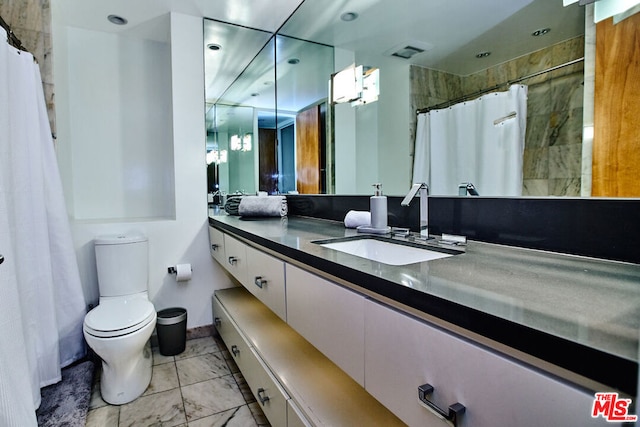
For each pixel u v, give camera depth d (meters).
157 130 2.71
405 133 1.61
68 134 2.36
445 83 1.39
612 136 0.86
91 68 2.48
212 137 2.68
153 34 2.57
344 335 0.86
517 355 0.48
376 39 1.79
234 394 1.77
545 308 0.52
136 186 2.65
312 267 0.99
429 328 0.61
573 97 0.95
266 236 1.39
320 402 1.14
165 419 1.58
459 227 1.25
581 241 0.91
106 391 1.70
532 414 0.46
